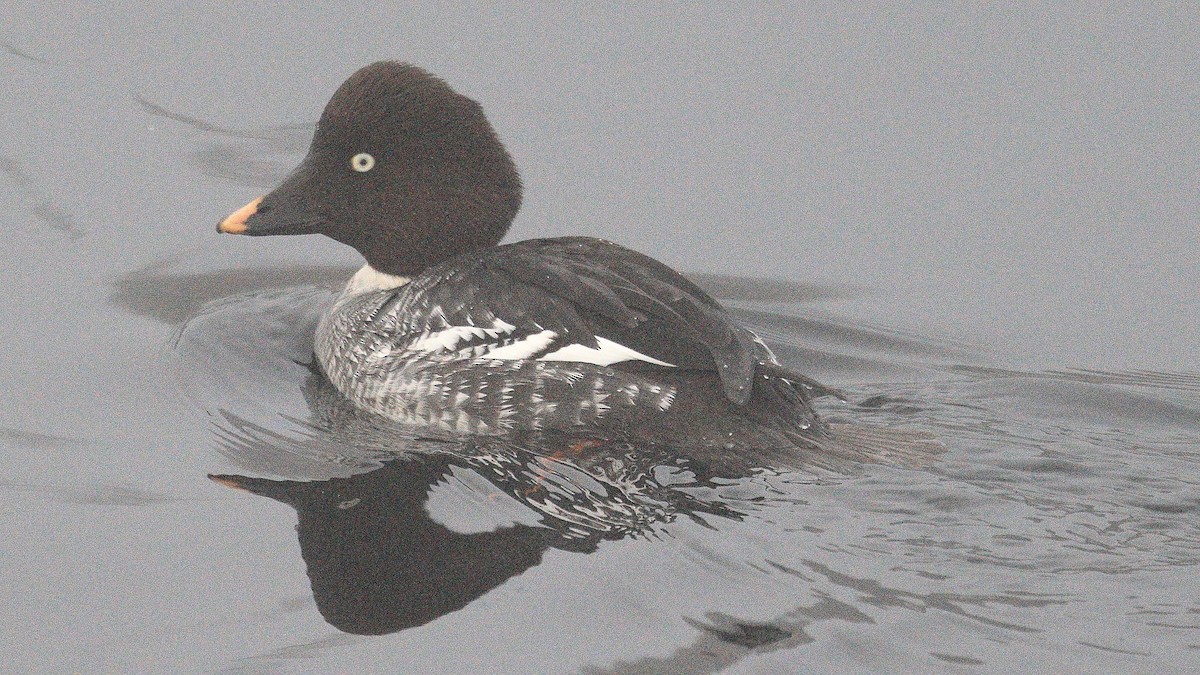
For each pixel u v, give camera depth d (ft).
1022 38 59.16
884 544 29.91
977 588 28.40
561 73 56.75
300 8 60.64
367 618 27.12
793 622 27.02
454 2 61.21
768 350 36.19
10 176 49.19
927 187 50.93
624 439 33.81
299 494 32.04
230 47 57.82
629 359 33.65
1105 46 58.34
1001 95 55.57
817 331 43.83
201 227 47.34
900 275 46.73
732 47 58.90
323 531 30.35
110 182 49.39
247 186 49.34
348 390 37.68
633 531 30.17
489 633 26.63
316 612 27.37
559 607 27.37
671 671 25.50
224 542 29.94
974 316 44.68
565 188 50.44
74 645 26.48
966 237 48.57
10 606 27.66
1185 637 26.91
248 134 52.65
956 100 55.31
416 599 27.76
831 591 28.09
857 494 31.76
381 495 31.94
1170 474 33.78
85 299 42.55
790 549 29.58
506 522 30.58
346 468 33.40
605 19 60.44
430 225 38.75
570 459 33.24
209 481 32.68
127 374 38.14
